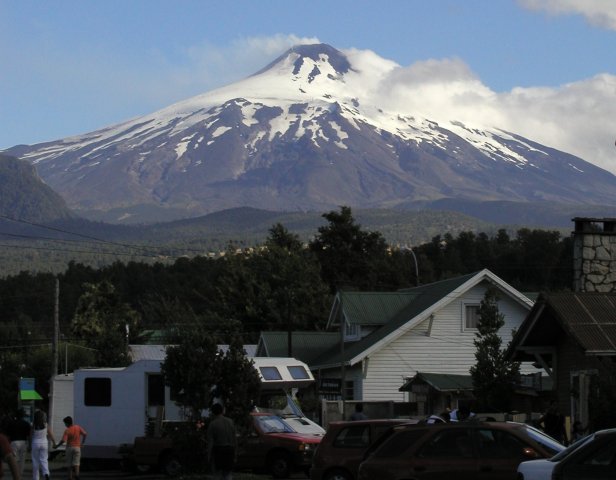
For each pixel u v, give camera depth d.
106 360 73.44
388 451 24.19
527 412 39.12
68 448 36.06
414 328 53.06
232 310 83.44
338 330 66.88
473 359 53.16
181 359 35.00
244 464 35.72
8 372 73.75
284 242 97.62
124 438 40.50
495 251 116.12
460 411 31.23
